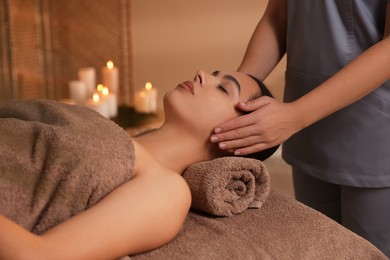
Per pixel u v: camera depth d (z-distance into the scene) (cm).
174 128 123
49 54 343
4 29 304
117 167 94
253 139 116
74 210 90
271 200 120
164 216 92
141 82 342
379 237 141
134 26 332
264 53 155
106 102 271
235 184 112
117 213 86
